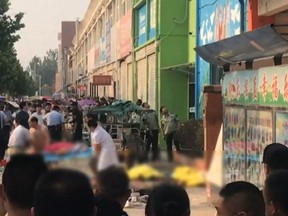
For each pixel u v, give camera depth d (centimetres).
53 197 253
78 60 9338
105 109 2272
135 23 3391
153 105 2744
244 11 1420
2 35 4006
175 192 353
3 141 1992
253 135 913
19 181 293
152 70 2789
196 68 2095
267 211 351
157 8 2595
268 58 858
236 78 999
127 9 3728
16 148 329
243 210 343
